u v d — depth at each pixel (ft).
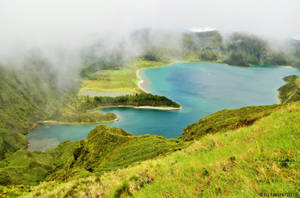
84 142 364.58
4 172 412.16
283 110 36.96
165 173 26.55
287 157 17.43
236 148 25.31
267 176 15.84
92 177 46.03
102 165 231.09
